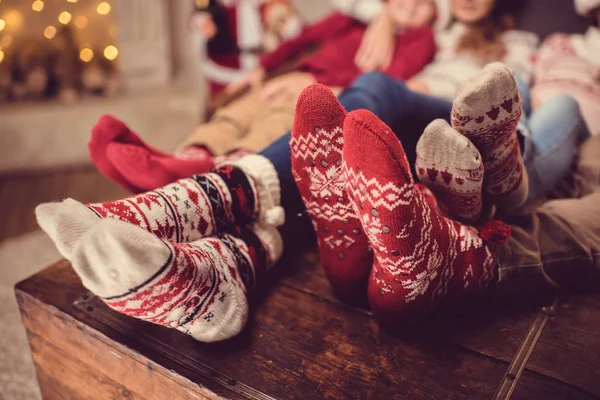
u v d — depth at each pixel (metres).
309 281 0.94
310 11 2.05
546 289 0.86
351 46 1.71
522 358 0.75
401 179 0.65
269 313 0.86
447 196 0.82
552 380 0.72
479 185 0.78
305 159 0.77
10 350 1.28
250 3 2.09
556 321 0.82
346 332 0.82
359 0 1.74
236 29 2.16
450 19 1.62
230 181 0.84
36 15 2.43
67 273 0.97
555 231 0.87
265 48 2.13
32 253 1.69
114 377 0.84
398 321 0.79
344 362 0.76
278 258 0.93
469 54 1.54
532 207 1.09
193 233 0.79
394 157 0.64
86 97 2.54
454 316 0.84
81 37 2.57
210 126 1.34
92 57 2.58
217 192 0.82
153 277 0.64
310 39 1.79
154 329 0.83
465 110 0.73
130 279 0.63
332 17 1.80
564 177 1.16
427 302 0.78
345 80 1.62
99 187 2.16
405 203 0.66
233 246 0.81
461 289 0.81
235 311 0.77
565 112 1.12
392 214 0.67
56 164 2.36
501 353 0.77
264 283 0.93
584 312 0.84
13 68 2.45
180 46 2.71
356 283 0.85
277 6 2.08
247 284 0.83
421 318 0.81
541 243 0.87
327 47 1.72
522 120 1.03
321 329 0.82
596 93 1.38
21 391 1.16
